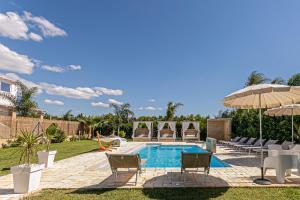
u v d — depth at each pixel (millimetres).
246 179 6242
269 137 13211
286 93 6758
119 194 5004
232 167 8008
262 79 22953
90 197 4812
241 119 18125
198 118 24953
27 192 5125
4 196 4891
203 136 22906
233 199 4668
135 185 5684
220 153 12055
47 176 6680
